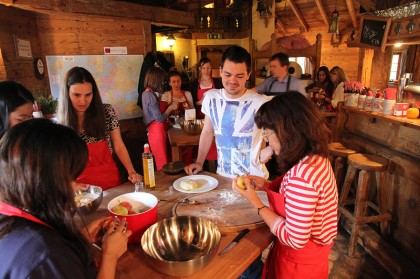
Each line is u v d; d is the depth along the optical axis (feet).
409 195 7.10
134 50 12.09
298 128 3.12
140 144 13.20
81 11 9.95
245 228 3.68
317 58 14.32
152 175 4.91
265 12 17.99
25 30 9.57
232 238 3.54
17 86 4.59
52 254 1.80
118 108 12.21
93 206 4.01
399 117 7.21
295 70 17.25
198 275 2.92
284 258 3.68
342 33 24.98
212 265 3.07
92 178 5.54
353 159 7.66
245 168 5.50
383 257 7.13
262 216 3.59
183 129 9.57
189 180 4.99
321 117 3.22
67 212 2.04
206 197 4.52
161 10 12.48
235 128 5.36
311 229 3.24
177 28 14.47
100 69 11.48
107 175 5.74
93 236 3.22
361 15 10.40
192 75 24.49
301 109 3.14
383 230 7.91
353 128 9.54
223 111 5.42
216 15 24.62
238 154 5.49
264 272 4.19
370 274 7.05
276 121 3.20
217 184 4.99
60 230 2.06
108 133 6.04
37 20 10.32
